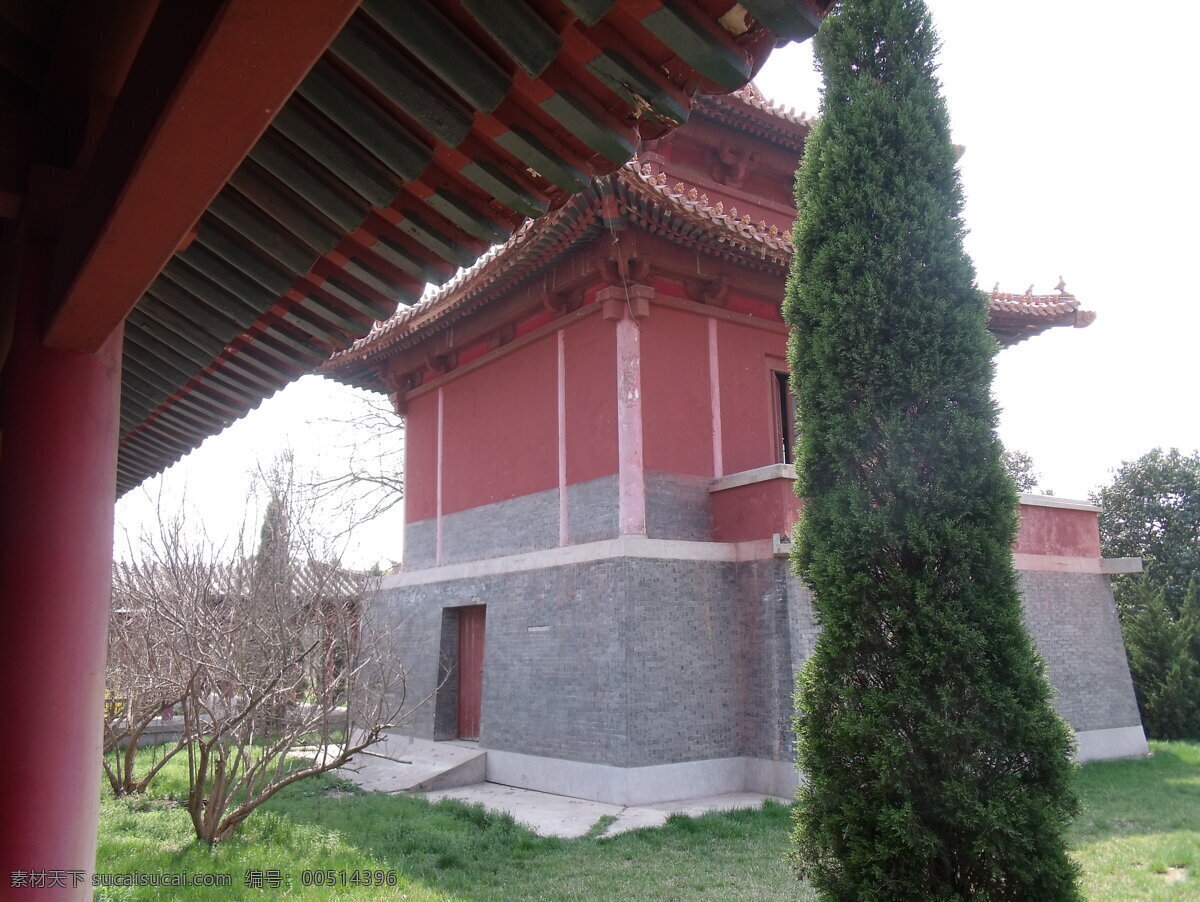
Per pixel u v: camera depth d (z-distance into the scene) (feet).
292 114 8.54
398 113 8.55
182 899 23.27
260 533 34.06
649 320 44.14
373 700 38.37
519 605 46.55
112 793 38.01
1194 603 79.20
